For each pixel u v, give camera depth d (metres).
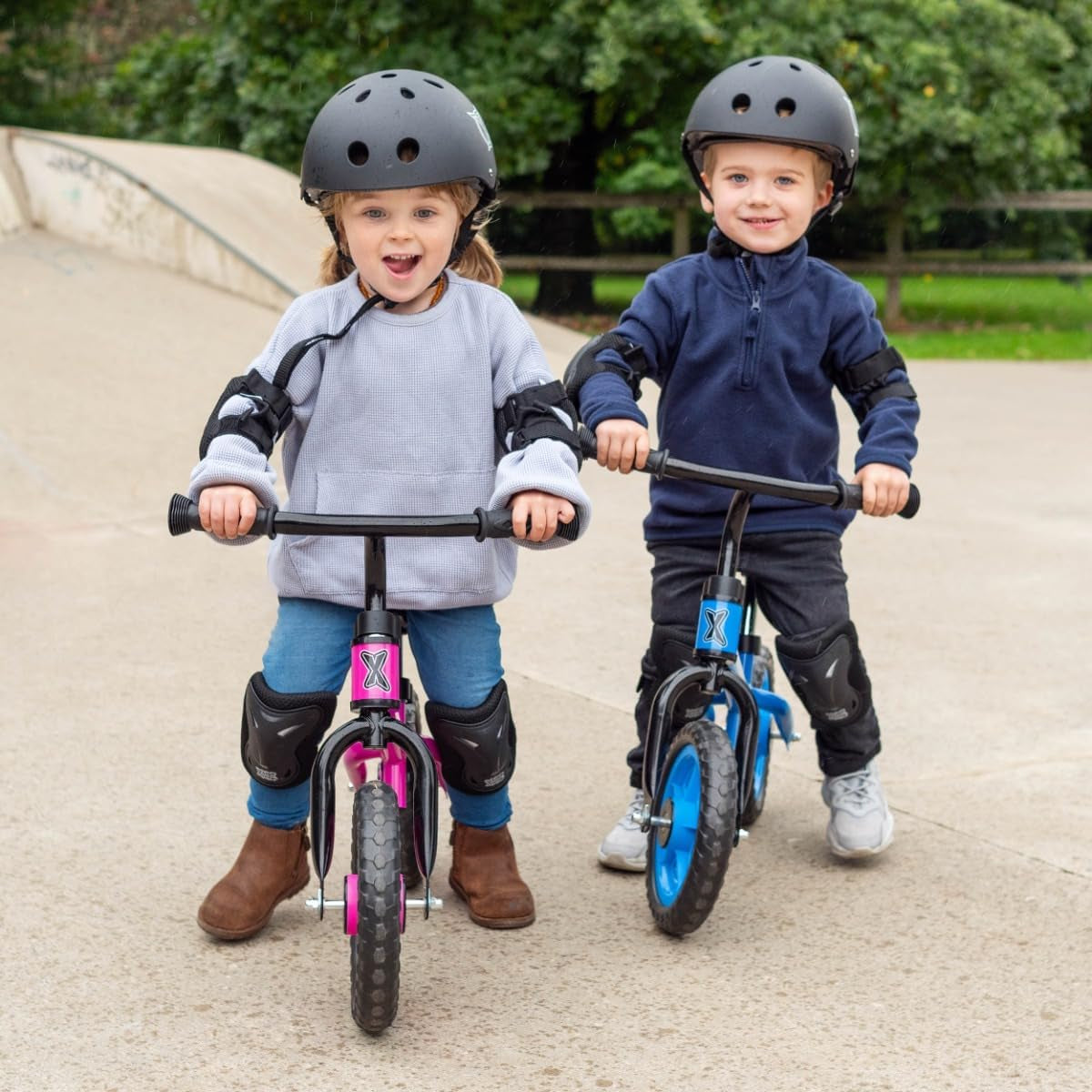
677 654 3.14
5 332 8.44
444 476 2.73
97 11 21.88
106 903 2.95
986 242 28.14
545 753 3.86
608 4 15.32
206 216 10.47
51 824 3.32
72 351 8.34
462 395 2.74
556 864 3.21
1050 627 5.06
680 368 3.12
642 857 3.15
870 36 15.83
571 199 17.08
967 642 4.89
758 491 2.77
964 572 5.79
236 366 8.70
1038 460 8.25
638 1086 2.30
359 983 2.36
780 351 3.07
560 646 4.77
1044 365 13.65
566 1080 2.32
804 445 3.13
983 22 16.19
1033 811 3.52
